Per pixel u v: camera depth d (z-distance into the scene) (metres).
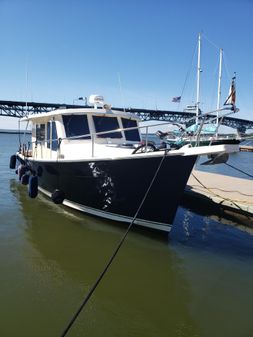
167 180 6.93
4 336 4.21
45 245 7.07
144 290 5.43
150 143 7.90
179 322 4.63
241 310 4.97
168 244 7.45
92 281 5.63
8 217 8.93
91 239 7.45
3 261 6.25
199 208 11.29
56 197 8.89
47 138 10.26
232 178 15.15
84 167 7.95
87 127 9.17
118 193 7.68
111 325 4.52
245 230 8.95
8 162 22.73
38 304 4.90
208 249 7.35
